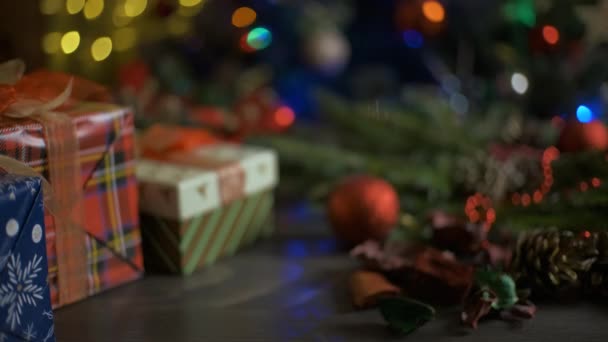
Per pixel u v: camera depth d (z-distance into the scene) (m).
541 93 1.18
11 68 0.94
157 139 1.06
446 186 1.11
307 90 1.48
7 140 0.89
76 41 1.11
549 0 1.13
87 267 0.96
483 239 1.00
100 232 0.96
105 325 0.93
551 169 1.07
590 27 1.08
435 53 1.32
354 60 1.55
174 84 1.32
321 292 0.98
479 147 1.17
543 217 1.01
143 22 1.27
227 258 1.06
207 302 0.97
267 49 1.41
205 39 1.39
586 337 0.90
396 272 0.98
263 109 1.28
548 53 1.15
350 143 1.24
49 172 0.92
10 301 0.83
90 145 0.94
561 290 0.95
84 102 0.99
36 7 1.18
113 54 1.30
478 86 1.25
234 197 1.04
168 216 1.00
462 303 0.93
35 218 0.84
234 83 1.36
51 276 0.94
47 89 0.94
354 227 1.04
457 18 1.25
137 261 0.99
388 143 1.21
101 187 0.96
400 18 1.20
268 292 0.98
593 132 1.09
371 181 1.05
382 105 1.32
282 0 1.36
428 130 1.19
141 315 0.94
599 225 0.97
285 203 1.21
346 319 0.94
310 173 1.17
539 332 0.91
